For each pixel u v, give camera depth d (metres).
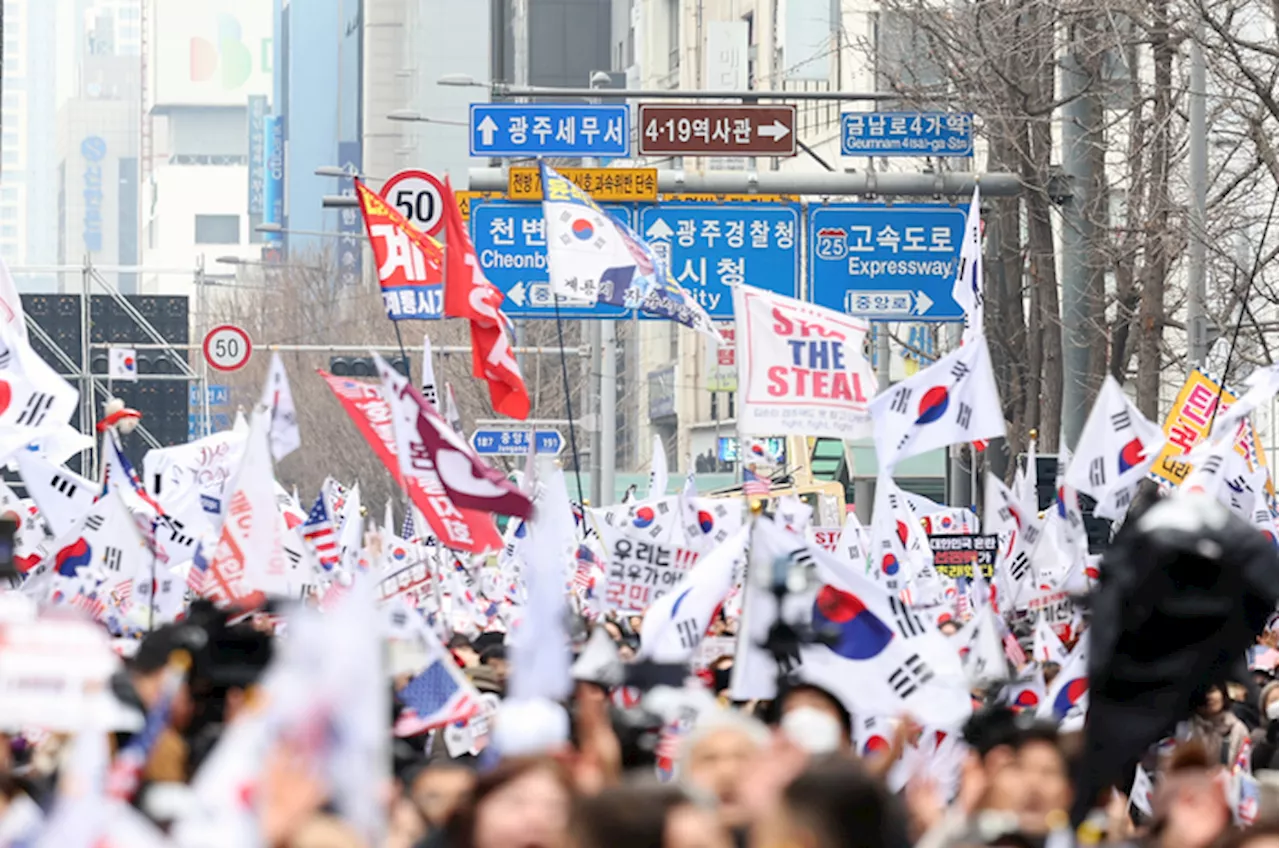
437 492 29.17
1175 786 15.71
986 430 34.25
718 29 152.00
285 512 50.19
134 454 149.12
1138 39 58.16
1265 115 56.62
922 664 21.38
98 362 136.12
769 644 21.33
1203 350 55.00
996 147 66.69
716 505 39.97
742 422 33.31
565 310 66.94
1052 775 17.00
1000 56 62.31
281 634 25.73
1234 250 67.50
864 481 125.12
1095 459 35.94
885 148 62.59
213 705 18.42
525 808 13.29
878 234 67.94
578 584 42.28
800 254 67.81
